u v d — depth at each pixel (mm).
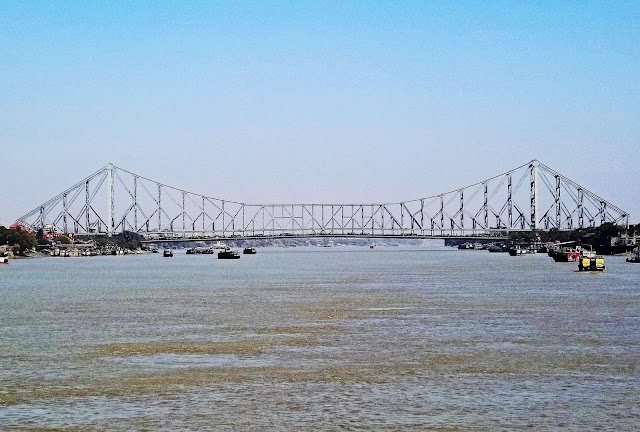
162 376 65000
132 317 107875
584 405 54938
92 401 57000
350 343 81438
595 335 86375
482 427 50281
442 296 140125
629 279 188125
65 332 92000
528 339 83625
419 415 52844
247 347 79188
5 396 58625
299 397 57594
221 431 49688
